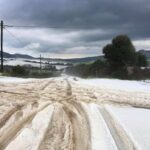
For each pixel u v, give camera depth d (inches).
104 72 3176.7
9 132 367.2
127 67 2711.6
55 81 1456.7
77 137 358.0
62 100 699.4
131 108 651.5
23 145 315.9
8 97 698.2
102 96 820.6
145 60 3496.6
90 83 1411.2
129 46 3024.1
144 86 1376.7
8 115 476.7
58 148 311.9
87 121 455.2
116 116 521.7
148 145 343.6
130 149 324.5
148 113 589.6
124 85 1375.5
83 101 698.2
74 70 6043.3
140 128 435.2
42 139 342.0
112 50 3019.2
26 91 848.9
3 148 304.8
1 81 1245.7
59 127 406.3
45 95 780.0
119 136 377.4
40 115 483.2
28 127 395.2
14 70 2393.0
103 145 330.0
